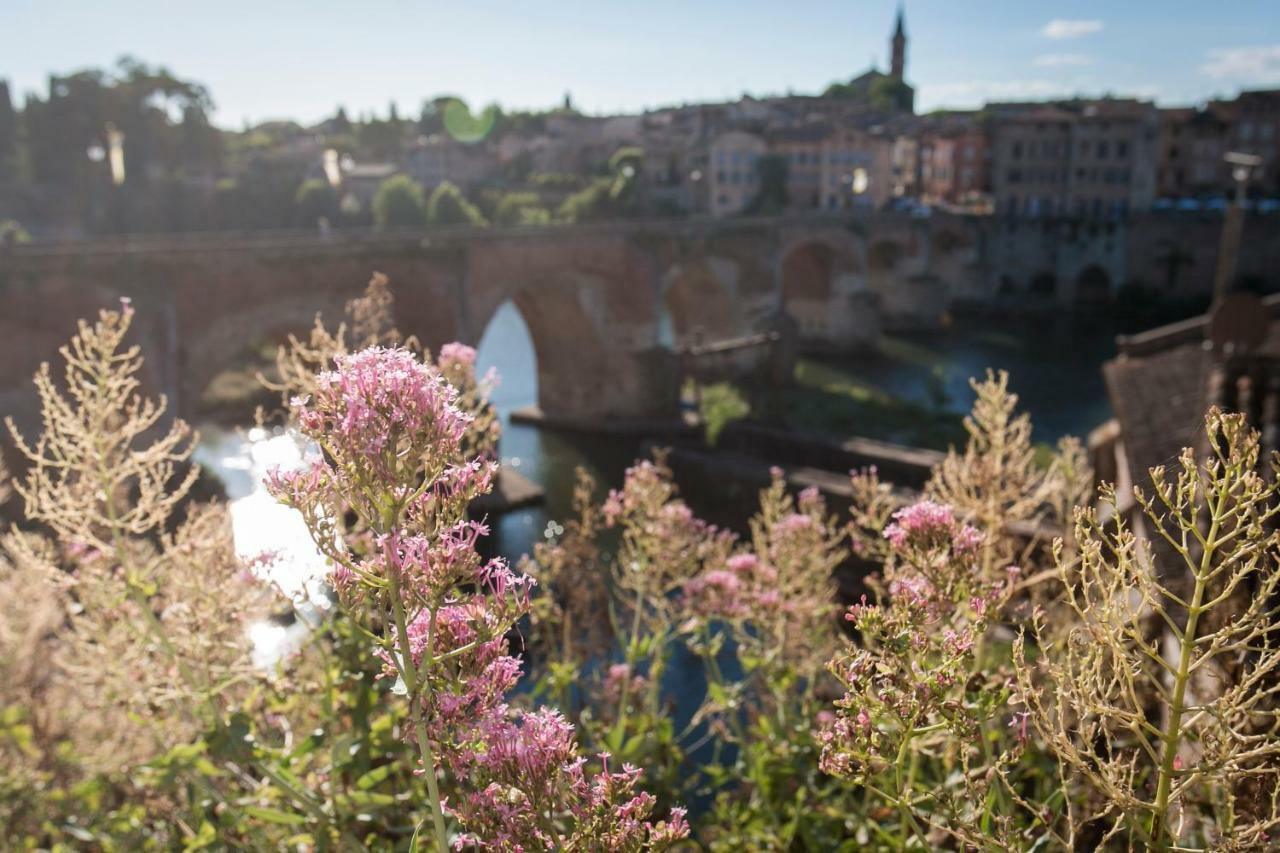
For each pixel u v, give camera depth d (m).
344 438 2.87
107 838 6.96
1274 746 2.88
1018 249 100.25
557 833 3.27
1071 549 5.99
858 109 128.50
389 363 2.96
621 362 62.38
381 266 48.47
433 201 93.06
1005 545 5.42
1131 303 94.94
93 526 6.13
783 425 54.03
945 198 114.31
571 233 58.69
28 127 100.50
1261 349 18.31
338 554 2.99
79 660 7.48
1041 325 92.56
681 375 60.94
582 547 7.88
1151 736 5.08
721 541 7.54
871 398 63.31
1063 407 61.09
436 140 136.00
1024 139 101.50
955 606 4.17
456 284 51.91
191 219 95.38
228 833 6.30
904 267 93.12
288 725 6.66
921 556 4.19
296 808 5.77
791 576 7.02
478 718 3.16
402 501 2.97
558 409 64.06
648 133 125.38
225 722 5.51
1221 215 89.69
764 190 103.44
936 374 72.44
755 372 56.62
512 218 107.12
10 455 34.25
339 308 46.84
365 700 5.67
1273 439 10.30
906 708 3.43
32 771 7.59
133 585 5.54
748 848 6.30
